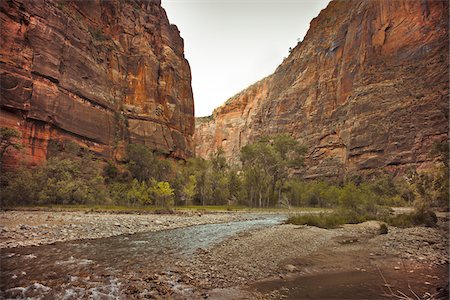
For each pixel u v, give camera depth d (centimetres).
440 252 1391
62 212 2997
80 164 4738
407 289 857
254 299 784
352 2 12900
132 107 7206
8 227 1755
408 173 7112
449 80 7538
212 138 19475
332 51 12262
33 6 4766
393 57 9400
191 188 5716
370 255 1345
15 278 902
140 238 1759
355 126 9519
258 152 6681
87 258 1196
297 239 1716
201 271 1026
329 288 882
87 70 5859
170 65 8781
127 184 5334
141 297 768
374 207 3562
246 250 1388
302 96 12900
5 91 4059
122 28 7738
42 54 4744
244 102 18625
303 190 7856
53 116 4703
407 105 8306
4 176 3569
